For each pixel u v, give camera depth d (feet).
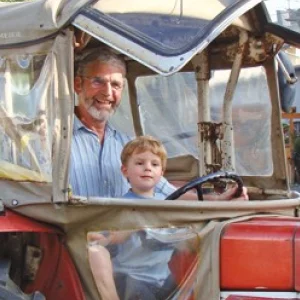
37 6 11.15
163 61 10.41
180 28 10.83
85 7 10.89
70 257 11.21
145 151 11.96
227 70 13.75
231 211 11.38
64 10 10.96
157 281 11.21
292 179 27.81
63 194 10.73
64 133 10.82
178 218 11.11
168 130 14.61
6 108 11.29
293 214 12.19
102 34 10.77
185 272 11.10
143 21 10.96
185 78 14.38
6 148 11.29
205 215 11.21
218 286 10.90
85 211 10.96
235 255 10.87
